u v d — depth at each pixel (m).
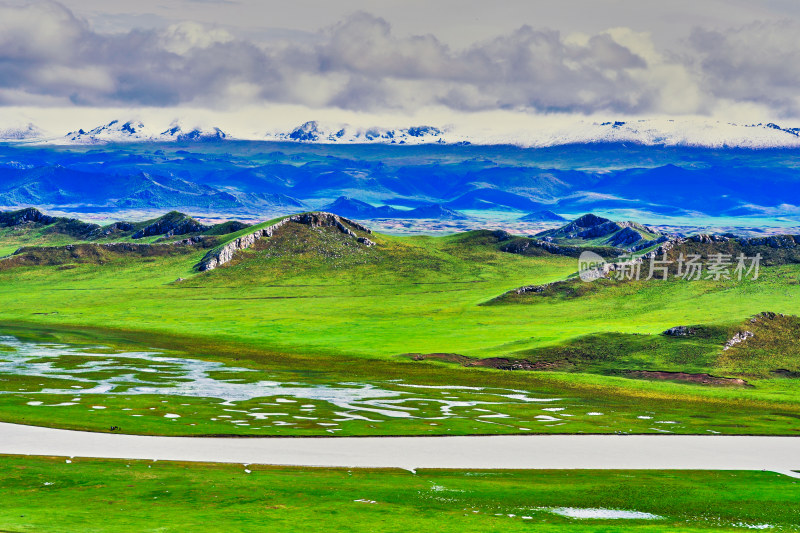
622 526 118.88
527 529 115.50
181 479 140.88
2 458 154.00
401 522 117.31
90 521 113.88
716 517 126.12
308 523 115.31
